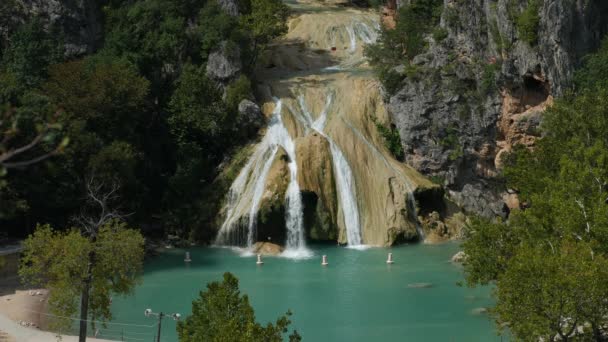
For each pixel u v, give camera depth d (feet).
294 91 359.87
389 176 322.96
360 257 287.89
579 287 138.31
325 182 319.06
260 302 229.04
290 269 270.05
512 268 145.59
